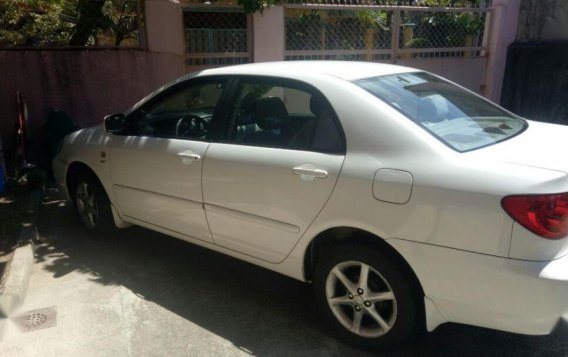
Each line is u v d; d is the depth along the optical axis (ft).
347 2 27.68
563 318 7.71
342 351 9.94
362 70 11.04
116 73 23.02
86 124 23.04
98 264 13.85
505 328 8.12
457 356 9.69
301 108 10.47
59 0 22.22
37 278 13.05
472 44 32.09
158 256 14.37
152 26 23.21
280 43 25.84
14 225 15.83
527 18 30.50
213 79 12.17
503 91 31.89
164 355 9.90
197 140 12.03
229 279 13.00
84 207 15.64
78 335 10.57
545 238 7.60
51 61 21.94
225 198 11.21
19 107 20.30
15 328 10.78
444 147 8.73
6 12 25.93
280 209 10.25
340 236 9.91
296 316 11.25
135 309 11.55
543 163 8.16
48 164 21.33
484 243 7.94
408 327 9.18
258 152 10.71
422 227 8.45
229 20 25.32
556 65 28.99
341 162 9.41
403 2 31.22
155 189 12.87
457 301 8.38
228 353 9.95
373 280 9.50
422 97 10.46
